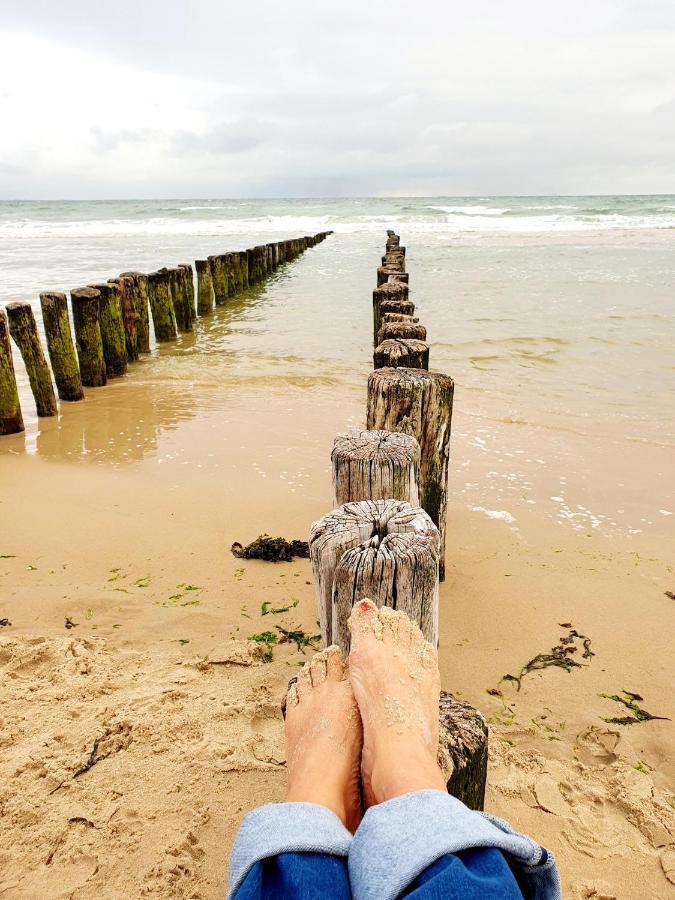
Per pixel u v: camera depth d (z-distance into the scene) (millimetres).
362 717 1500
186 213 41781
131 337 8227
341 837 1121
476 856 990
